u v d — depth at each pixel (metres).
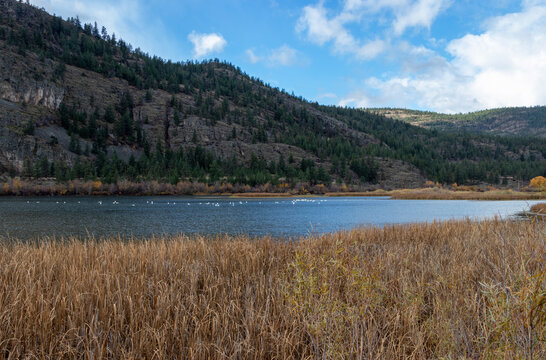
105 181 115.00
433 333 4.10
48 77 189.75
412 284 5.62
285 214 39.81
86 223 29.22
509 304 2.99
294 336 4.07
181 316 4.52
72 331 3.97
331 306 4.05
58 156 144.25
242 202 74.31
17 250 8.17
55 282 5.55
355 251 7.66
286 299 4.72
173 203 67.62
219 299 4.96
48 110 175.25
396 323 4.18
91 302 4.67
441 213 39.66
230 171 162.88
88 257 7.66
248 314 4.48
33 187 101.94
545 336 2.80
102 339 4.05
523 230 10.02
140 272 6.22
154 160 161.50
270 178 143.12
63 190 103.31
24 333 3.95
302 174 149.88
